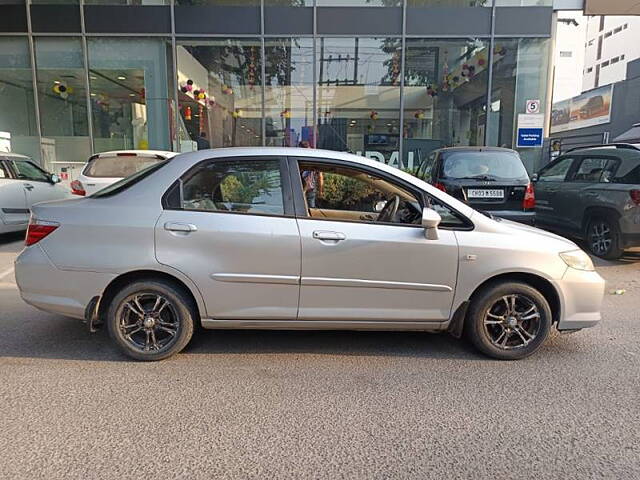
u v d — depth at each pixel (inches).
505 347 150.3
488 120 480.4
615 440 108.4
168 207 143.3
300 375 139.3
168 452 102.6
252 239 141.2
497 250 145.3
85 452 102.1
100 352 153.8
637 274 263.4
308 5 466.6
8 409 119.1
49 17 469.4
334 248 142.2
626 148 291.7
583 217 308.3
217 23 469.4
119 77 487.2
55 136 495.5
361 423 114.7
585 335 172.9
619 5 456.1
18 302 205.3
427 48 475.2
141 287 143.4
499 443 107.1
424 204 149.8
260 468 97.8
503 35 466.0
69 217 142.9
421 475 96.2
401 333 172.6
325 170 152.0
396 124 493.0
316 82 485.7
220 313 144.3
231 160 147.9
